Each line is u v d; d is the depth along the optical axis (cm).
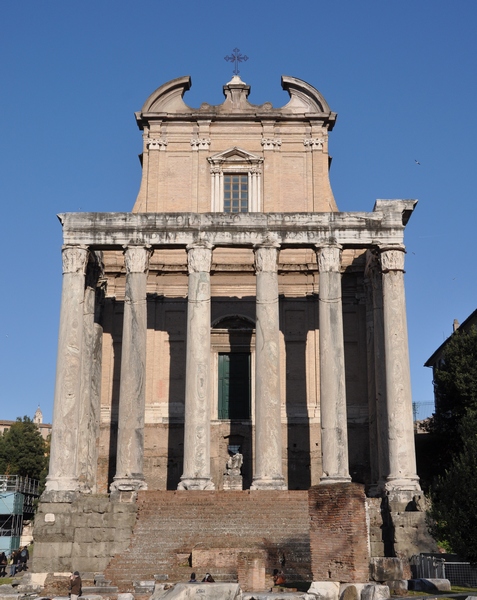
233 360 5097
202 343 4206
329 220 4359
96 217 4356
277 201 5212
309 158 5297
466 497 3103
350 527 2808
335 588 2492
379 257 4384
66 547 3716
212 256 4819
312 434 4922
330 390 4138
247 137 5328
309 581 3109
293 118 5334
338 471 4022
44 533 3738
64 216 4356
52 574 3516
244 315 5103
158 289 5147
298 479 4856
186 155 5288
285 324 5109
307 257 5200
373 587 2448
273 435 4084
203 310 4250
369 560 2888
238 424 4969
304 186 5253
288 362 5050
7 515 6669
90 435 4681
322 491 2908
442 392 5184
